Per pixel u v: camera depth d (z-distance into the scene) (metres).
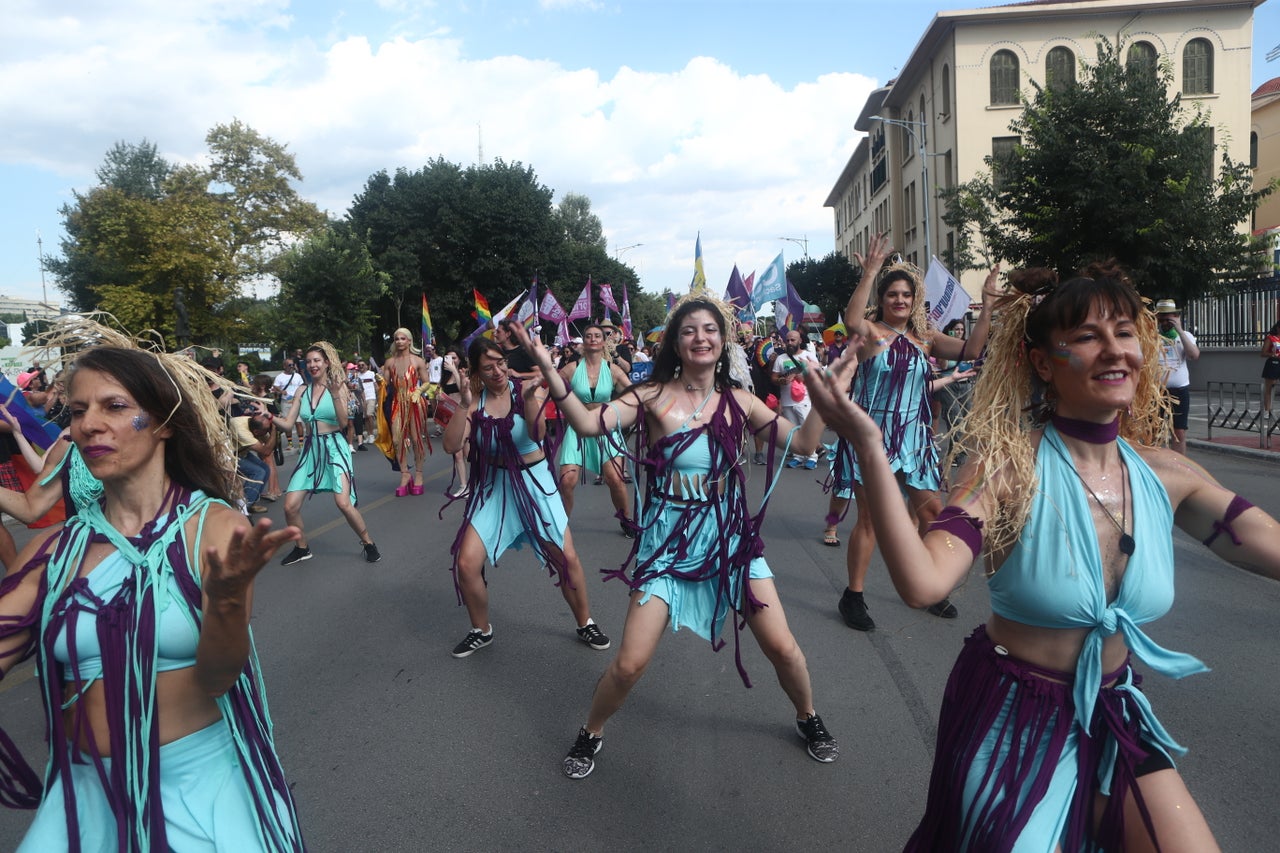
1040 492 1.94
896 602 5.75
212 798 1.93
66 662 1.89
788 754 3.69
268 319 42.84
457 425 4.86
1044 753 1.92
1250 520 1.97
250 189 46.44
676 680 4.53
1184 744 3.59
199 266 38.50
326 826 3.22
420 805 3.36
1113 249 18.48
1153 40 31.92
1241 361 19.92
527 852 3.04
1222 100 31.70
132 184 60.12
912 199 40.94
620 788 3.45
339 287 42.22
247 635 1.81
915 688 4.33
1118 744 1.92
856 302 4.12
